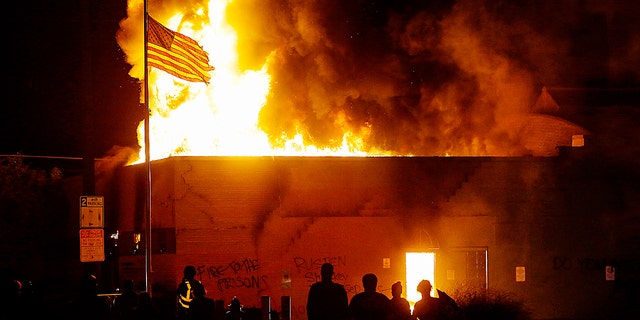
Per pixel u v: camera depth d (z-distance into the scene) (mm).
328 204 24969
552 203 26641
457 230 25797
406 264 25234
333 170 25094
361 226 25062
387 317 14148
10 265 34062
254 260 24250
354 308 14195
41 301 14844
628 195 27203
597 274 26766
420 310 14555
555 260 26484
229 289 23969
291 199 24719
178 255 23781
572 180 26844
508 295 16828
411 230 25422
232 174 24406
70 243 33406
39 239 35062
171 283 24078
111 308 17938
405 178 25625
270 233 24438
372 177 25406
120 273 27703
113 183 29156
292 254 24516
